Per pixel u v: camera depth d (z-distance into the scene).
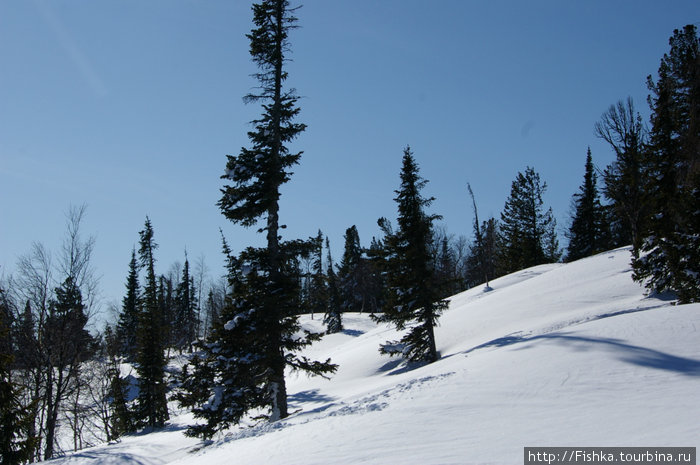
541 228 62.66
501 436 7.89
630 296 27.77
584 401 9.31
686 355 11.38
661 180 26.95
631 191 36.06
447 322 34.75
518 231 64.81
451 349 28.48
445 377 13.04
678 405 8.41
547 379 10.99
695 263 21.56
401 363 30.31
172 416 38.09
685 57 28.77
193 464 11.14
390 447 8.09
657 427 7.39
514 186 64.31
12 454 17.08
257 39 19.44
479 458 6.94
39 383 24.23
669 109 28.33
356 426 9.96
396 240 29.02
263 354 18.56
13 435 17.31
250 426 19.98
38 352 24.22
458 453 7.28
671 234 23.05
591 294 29.84
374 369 31.14
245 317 18.41
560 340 13.99
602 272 34.19
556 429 7.91
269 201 18.42
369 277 78.88
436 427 8.91
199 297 66.25
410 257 28.22
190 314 65.00
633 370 10.78
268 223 19.03
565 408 9.05
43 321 24.44
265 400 18.70
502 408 9.59
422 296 27.98
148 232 46.53
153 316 36.19
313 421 11.91
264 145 19.25
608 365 11.29
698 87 26.58
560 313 27.67
